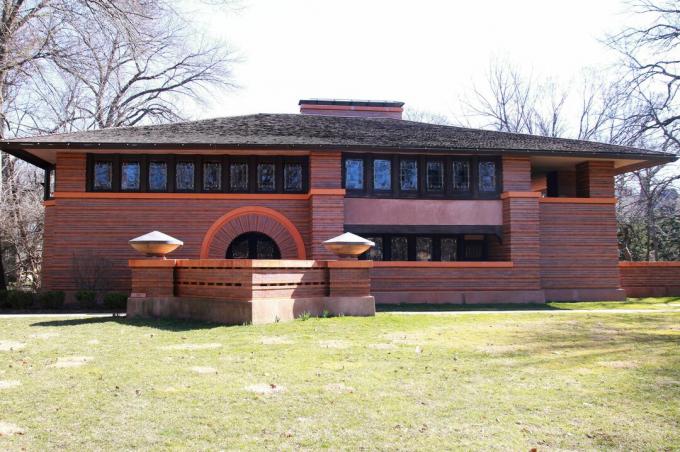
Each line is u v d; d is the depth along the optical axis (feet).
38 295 61.62
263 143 64.13
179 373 25.29
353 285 48.32
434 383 23.77
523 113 155.94
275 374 25.18
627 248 121.39
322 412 19.66
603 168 74.54
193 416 19.16
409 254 74.38
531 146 71.05
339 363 27.63
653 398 21.68
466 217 69.97
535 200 69.87
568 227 73.31
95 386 22.94
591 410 20.12
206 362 27.71
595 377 25.05
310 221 66.95
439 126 82.28
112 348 31.76
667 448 16.63
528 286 68.95
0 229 95.09
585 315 51.96
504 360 28.71
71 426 18.07
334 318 45.37
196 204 66.44
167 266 47.73
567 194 81.71
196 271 46.47
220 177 67.62
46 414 19.27
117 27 68.69
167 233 65.77
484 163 70.90
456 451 16.20
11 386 22.85
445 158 70.38
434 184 70.03
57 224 64.54
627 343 34.42
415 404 20.68
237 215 66.95
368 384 23.50
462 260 75.25
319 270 47.62
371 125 78.64
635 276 82.53
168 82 133.28
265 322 42.22
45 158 69.05
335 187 66.33
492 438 17.25
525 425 18.48
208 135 67.82
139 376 24.67
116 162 66.18
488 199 70.38
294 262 45.24
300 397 21.45
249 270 42.01
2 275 76.38
